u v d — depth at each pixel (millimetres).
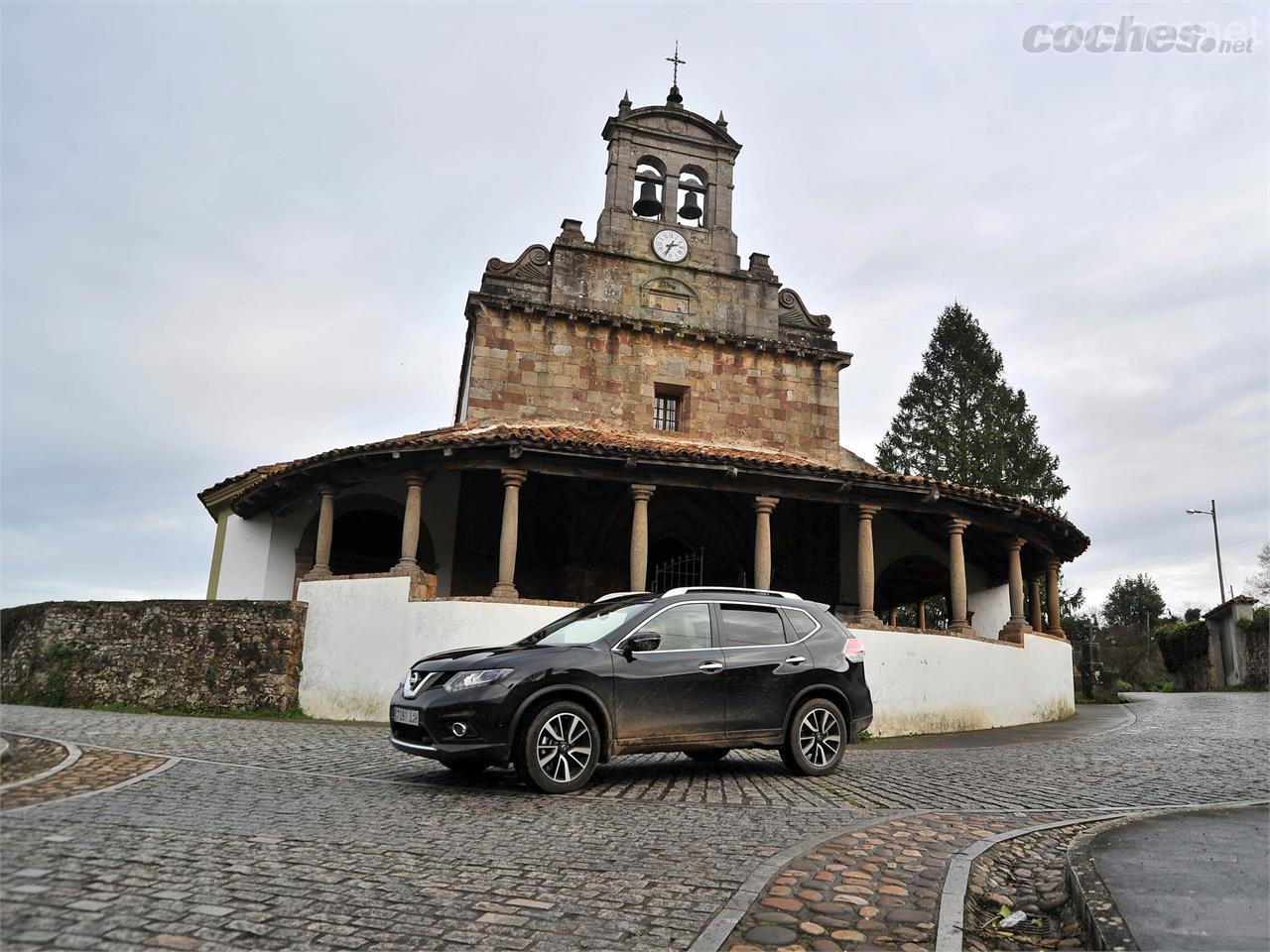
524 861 5699
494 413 21609
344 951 4113
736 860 5871
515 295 22719
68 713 15289
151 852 5500
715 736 9195
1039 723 19891
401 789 8203
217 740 11594
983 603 25484
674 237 24109
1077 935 4820
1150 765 11461
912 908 5074
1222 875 5105
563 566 21141
